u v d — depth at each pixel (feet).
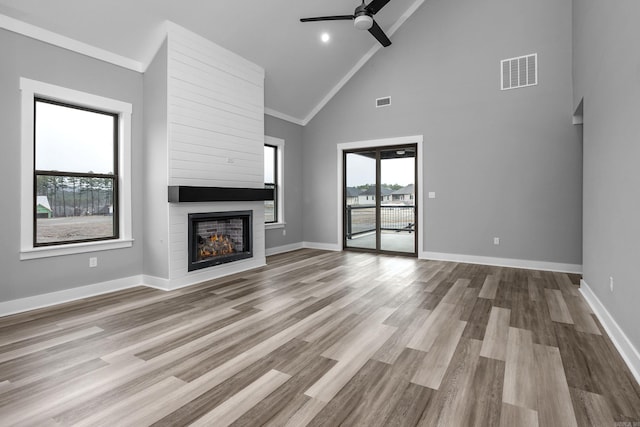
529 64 15.76
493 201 16.72
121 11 11.20
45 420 5.08
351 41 18.58
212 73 14.10
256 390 5.88
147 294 11.94
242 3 13.21
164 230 12.65
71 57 11.13
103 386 6.03
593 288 10.27
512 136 16.20
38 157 10.82
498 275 14.57
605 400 5.48
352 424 4.95
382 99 19.95
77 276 11.44
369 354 7.23
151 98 12.97
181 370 6.59
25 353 7.34
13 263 9.95
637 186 6.47
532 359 6.93
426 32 18.43
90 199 12.13
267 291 12.26
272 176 21.09
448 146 17.84
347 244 22.22
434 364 6.77
